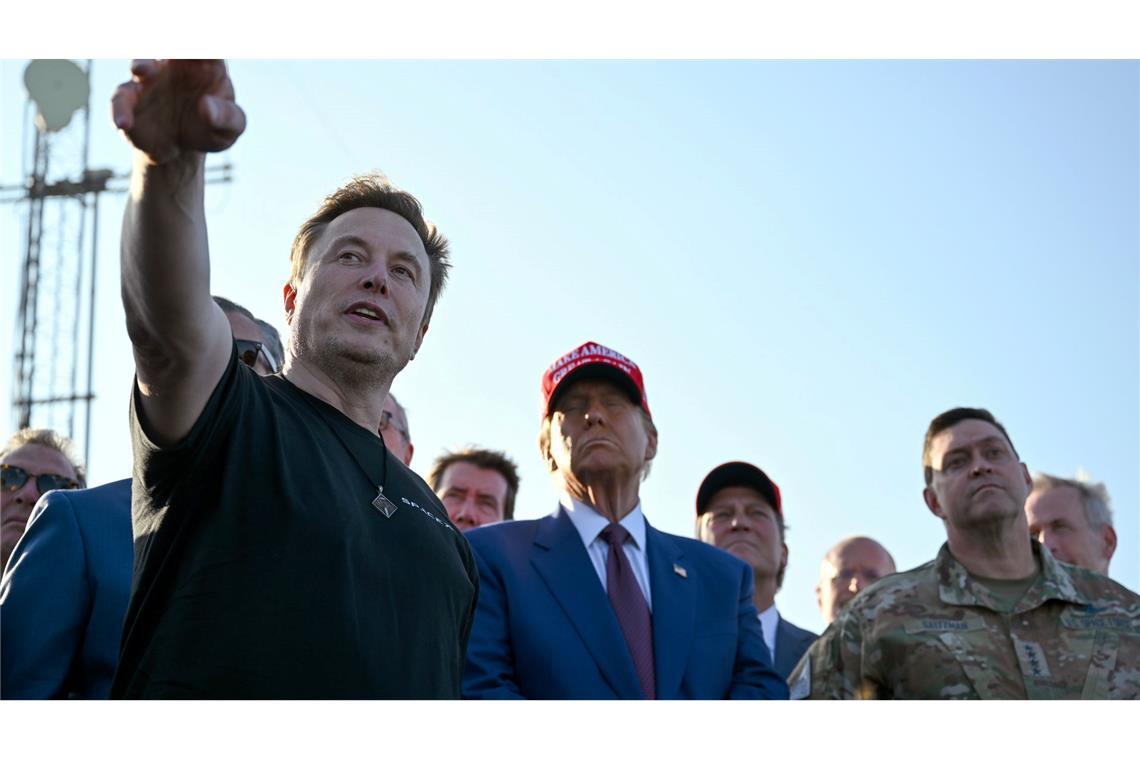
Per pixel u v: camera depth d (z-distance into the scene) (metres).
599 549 4.79
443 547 3.48
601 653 4.52
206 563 3.05
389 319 3.64
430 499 3.66
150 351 2.90
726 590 4.87
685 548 4.98
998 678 4.84
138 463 3.07
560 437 4.96
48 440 4.96
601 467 4.87
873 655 4.99
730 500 6.05
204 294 2.86
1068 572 5.16
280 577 3.07
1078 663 4.86
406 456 5.99
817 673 5.11
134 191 2.76
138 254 2.77
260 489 3.14
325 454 3.34
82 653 3.77
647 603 4.73
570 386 5.00
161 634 3.03
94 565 3.85
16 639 3.69
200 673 2.98
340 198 3.90
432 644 3.31
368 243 3.73
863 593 5.20
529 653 4.51
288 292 3.94
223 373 3.07
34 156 14.91
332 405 3.57
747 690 4.68
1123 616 5.03
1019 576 5.09
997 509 5.07
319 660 3.06
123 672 3.10
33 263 14.52
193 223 2.77
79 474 5.02
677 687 4.54
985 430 5.23
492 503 6.36
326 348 3.59
